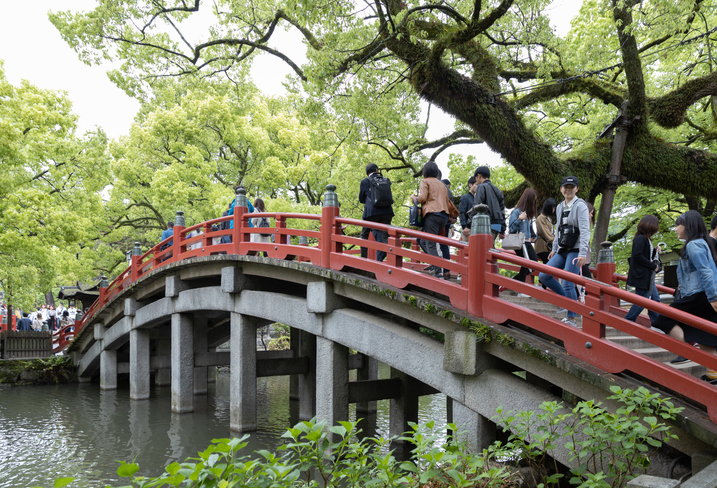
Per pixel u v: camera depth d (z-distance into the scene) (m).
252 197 25.36
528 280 9.29
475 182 7.86
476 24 9.09
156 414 12.22
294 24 13.59
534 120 14.98
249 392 10.13
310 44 12.64
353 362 12.91
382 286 6.87
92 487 7.50
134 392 14.21
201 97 16.67
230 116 23.78
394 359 6.80
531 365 5.26
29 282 19.22
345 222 7.94
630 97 10.20
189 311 12.05
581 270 6.42
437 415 12.08
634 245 6.10
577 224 6.41
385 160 16.64
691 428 3.97
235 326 10.22
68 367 18.58
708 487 3.02
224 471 2.64
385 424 11.31
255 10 14.51
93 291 22.27
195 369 15.23
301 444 3.08
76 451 9.31
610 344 4.64
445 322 6.14
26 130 19.11
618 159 10.57
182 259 11.66
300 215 8.86
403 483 3.34
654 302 4.39
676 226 5.28
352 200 18.94
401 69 12.93
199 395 15.18
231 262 10.29
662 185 11.25
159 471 8.09
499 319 5.54
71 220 17.91
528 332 5.67
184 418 11.70
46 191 20.23
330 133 16.72
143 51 15.37
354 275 7.55
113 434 10.44
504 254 5.61
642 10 9.20
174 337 12.25
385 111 13.38
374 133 15.44
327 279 8.02
